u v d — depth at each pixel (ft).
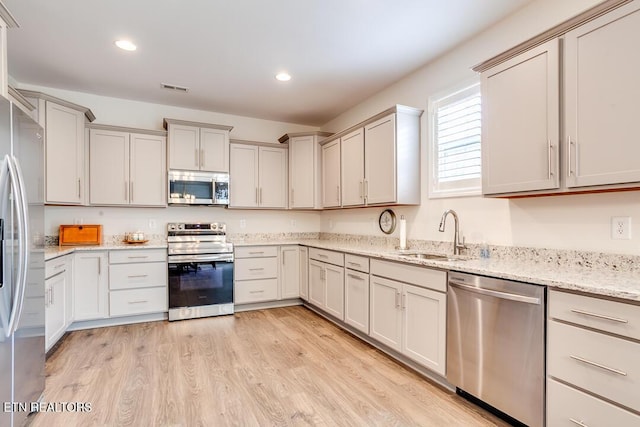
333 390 7.26
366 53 9.44
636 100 4.83
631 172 4.88
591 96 5.34
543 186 6.03
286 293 14.24
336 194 13.28
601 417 4.57
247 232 15.25
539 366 5.33
